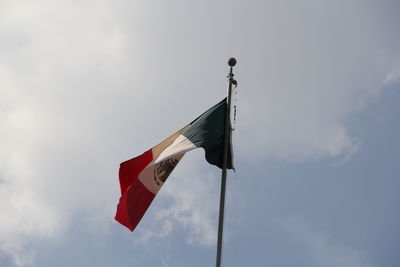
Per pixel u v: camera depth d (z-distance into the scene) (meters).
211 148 12.39
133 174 12.89
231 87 13.15
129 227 12.06
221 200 11.51
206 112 12.99
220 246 10.79
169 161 12.77
